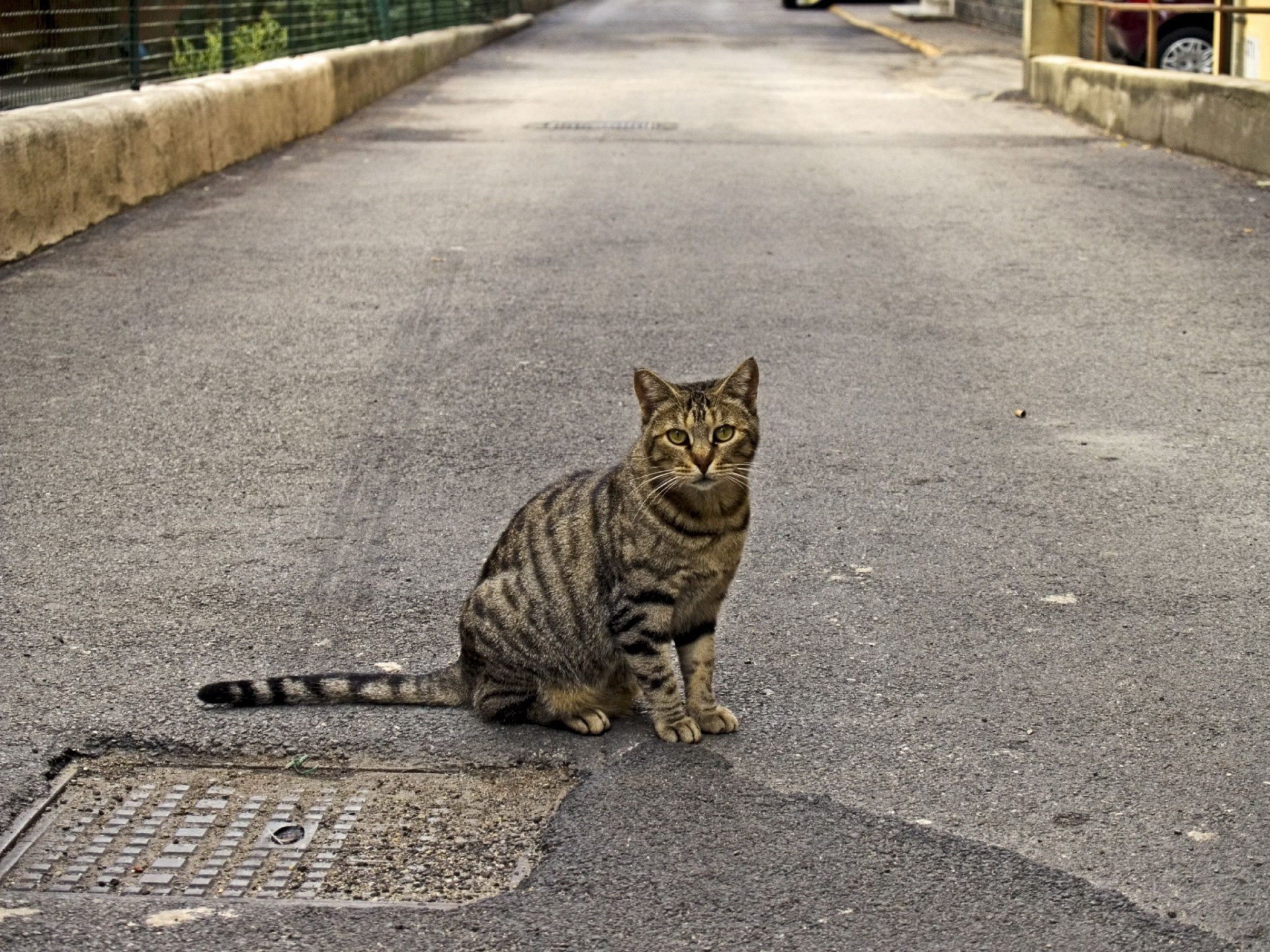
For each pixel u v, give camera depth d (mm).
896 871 4074
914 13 40500
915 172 15148
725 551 4746
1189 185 14125
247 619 5695
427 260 11453
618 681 5008
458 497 6926
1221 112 15125
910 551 6293
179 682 5180
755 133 18047
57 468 7281
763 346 9250
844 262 11391
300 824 4355
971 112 20000
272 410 8125
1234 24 18094
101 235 12195
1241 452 7418
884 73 25891
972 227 12547
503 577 4914
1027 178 14688
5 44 13234
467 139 17625
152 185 13609
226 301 10297
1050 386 8477
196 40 19125
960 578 6016
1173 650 5383
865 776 4566
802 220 12844
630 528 4695
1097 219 12758
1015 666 5270
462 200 13805
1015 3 33719
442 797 4504
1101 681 5156
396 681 5039
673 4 54094
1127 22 20484
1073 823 4293
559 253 11703
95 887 4043
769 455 7430
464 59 29406
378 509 6789
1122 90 17484
